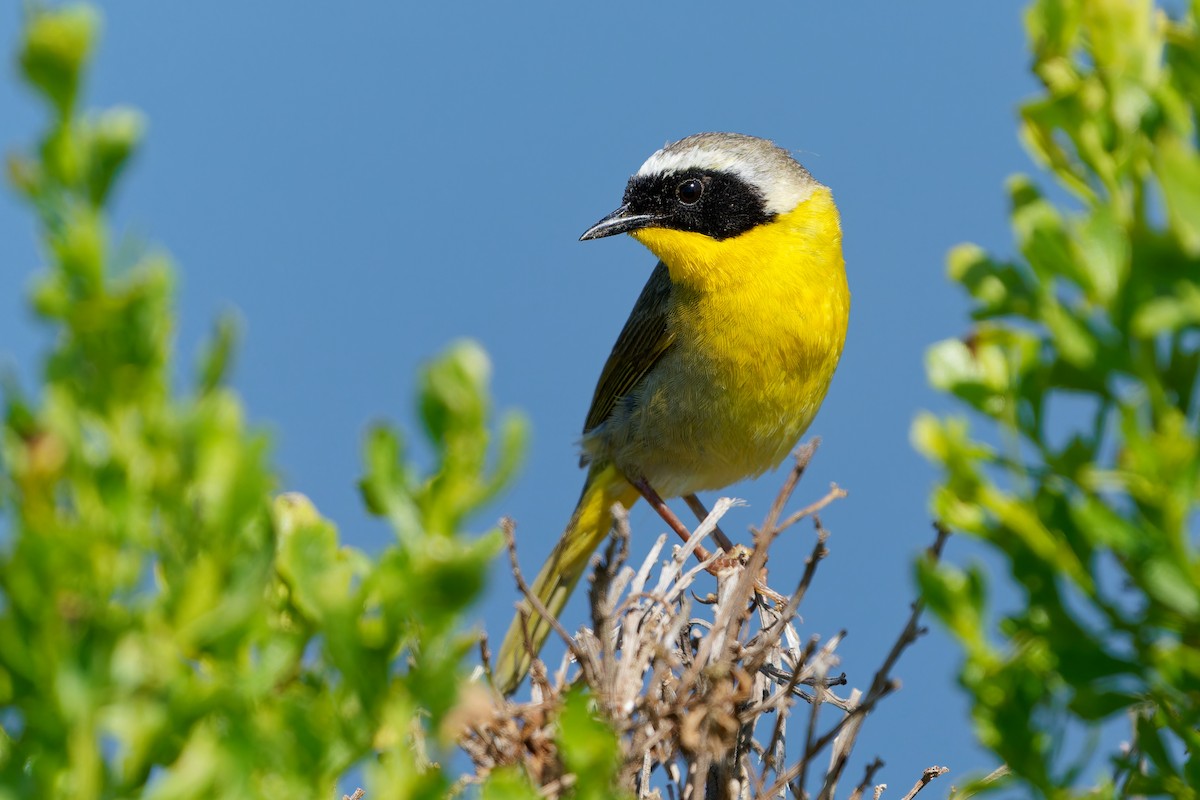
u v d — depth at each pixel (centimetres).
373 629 404
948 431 447
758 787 738
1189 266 396
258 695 420
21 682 372
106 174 365
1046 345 460
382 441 385
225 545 384
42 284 367
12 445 365
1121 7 445
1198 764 510
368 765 424
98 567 373
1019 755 479
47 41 350
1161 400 425
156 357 377
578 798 444
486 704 636
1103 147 435
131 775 384
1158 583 430
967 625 462
